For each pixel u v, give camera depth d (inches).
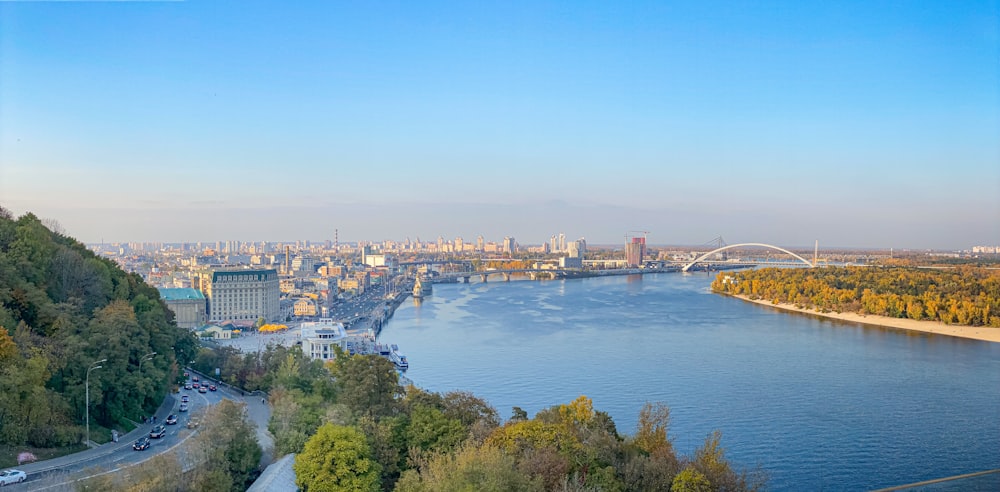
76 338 5718.5
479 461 3710.6
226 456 4315.9
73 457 4837.6
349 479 4052.7
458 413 5497.1
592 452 4441.4
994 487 6210.6
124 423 5984.3
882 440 7455.7
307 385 7185.0
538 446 4370.1
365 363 5723.4
